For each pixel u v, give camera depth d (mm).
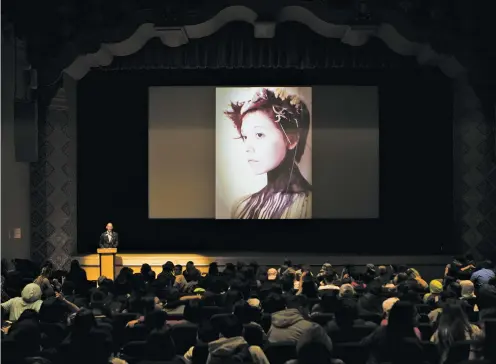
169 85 23453
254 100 22906
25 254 20359
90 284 15867
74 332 6902
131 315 9961
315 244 24297
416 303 10812
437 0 20516
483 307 9609
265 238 24359
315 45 22125
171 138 23188
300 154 22891
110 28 20422
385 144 24016
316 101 23094
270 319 9664
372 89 23062
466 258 17906
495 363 6559
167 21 20266
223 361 6453
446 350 7566
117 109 23984
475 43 20688
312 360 5750
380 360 6891
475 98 21266
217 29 21562
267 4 20266
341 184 23109
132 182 24125
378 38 22125
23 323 7062
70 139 22266
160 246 24359
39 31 20312
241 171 22938
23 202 20234
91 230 24078
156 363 6484
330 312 9594
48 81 20359
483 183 21516
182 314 10469
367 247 24250
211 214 23234
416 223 24094
